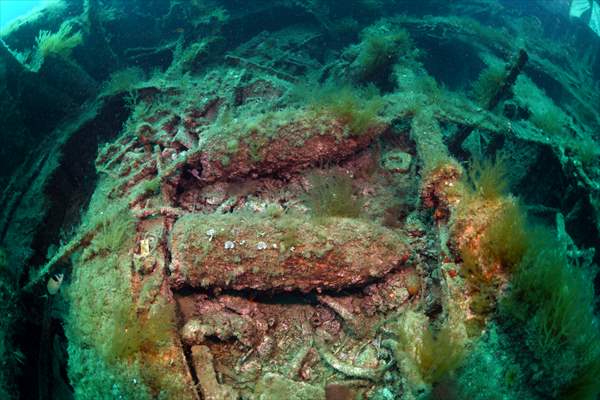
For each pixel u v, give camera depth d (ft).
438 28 29.01
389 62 22.38
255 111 18.93
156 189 15.71
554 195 19.22
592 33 34.42
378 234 12.60
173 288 12.62
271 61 26.35
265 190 16.71
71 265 14.89
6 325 12.53
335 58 29.68
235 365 12.40
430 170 13.69
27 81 20.29
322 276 12.20
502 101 22.59
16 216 16.30
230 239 12.06
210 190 16.74
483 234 11.28
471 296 10.77
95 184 19.60
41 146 19.13
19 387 12.23
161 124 19.17
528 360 9.18
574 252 14.89
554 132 19.04
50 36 21.84
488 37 28.63
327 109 16.05
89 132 20.57
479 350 9.75
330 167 16.98
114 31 28.91
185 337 11.67
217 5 29.99
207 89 20.70
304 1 29.99
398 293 12.79
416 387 9.67
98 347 10.74
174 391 9.91
